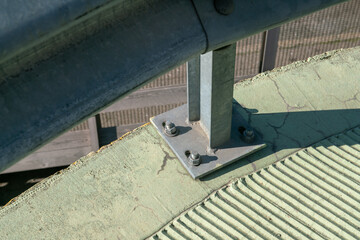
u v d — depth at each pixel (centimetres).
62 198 240
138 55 111
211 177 246
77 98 100
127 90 109
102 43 106
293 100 286
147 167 253
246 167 250
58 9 86
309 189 235
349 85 294
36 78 96
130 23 111
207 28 126
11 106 92
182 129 264
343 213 222
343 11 517
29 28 84
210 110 225
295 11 142
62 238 225
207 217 228
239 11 134
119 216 232
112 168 253
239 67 545
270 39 510
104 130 562
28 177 659
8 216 233
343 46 557
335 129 268
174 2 122
